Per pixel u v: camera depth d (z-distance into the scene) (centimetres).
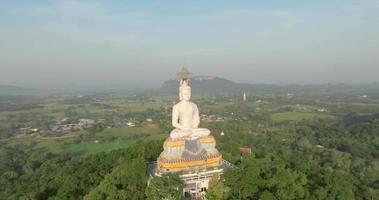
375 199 7588
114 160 8331
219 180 5562
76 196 6575
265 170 6288
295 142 17912
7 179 12462
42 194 7644
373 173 11744
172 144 6050
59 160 15400
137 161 6244
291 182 5816
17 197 8875
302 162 8162
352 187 7088
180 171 5831
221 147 8688
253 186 5472
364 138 17562
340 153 14875
